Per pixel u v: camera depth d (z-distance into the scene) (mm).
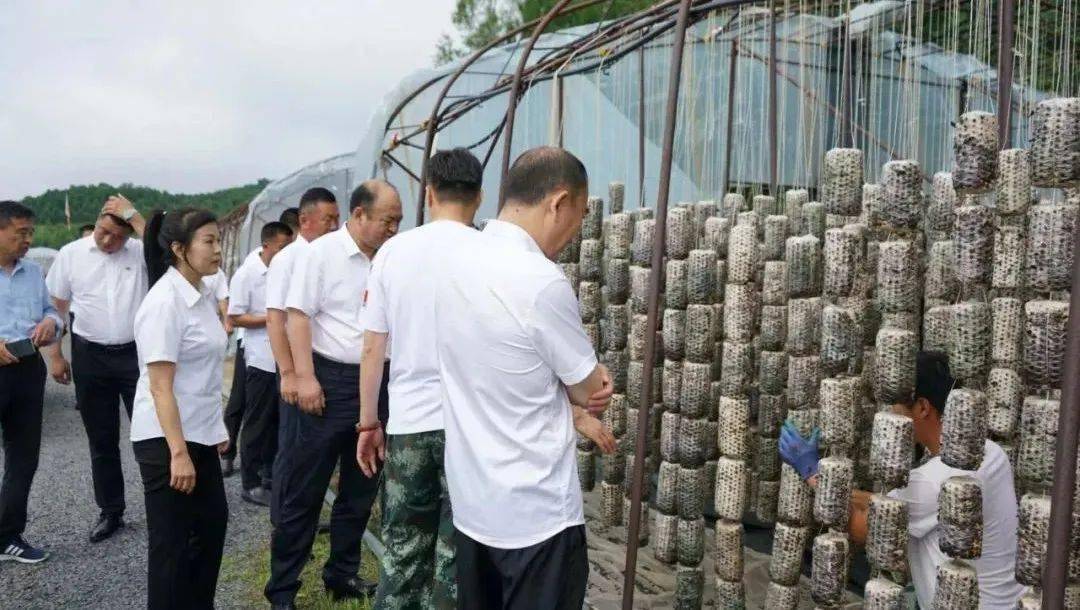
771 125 3416
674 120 2703
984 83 3035
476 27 15547
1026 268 1765
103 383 4703
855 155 2303
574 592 2029
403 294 2662
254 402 5398
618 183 4051
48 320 4516
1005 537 2340
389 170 7844
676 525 3150
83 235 7688
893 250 2037
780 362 3324
